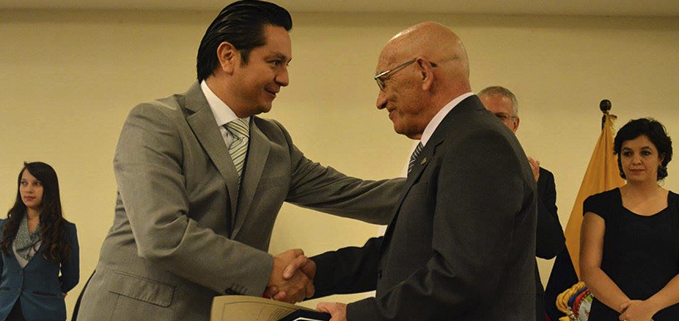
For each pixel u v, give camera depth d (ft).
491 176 5.87
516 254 6.14
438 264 5.77
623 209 12.01
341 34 18.04
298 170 8.66
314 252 17.22
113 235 7.43
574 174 17.44
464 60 6.94
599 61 17.85
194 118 7.51
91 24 18.24
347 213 8.82
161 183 6.96
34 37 18.19
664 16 17.95
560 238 11.19
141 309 7.09
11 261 15.28
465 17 18.02
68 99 17.98
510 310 6.10
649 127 12.21
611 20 17.98
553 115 17.67
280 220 17.34
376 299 6.04
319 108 17.79
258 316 6.51
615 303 11.46
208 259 6.80
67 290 15.64
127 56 18.12
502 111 11.92
